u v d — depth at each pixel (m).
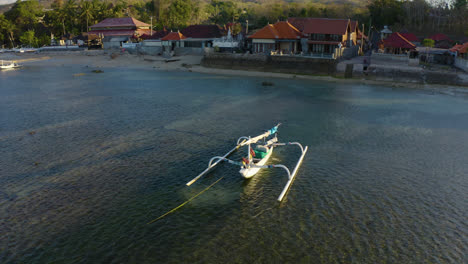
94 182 22.09
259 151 25.78
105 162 25.39
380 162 26.12
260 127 34.97
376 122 37.75
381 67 67.00
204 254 15.18
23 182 22.05
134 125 35.38
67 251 15.29
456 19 126.31
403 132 34.03
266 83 63.25
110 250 15.41
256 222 17.75
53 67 96.38
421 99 51.31
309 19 83.69
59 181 22.20
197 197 20.36
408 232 17.05
